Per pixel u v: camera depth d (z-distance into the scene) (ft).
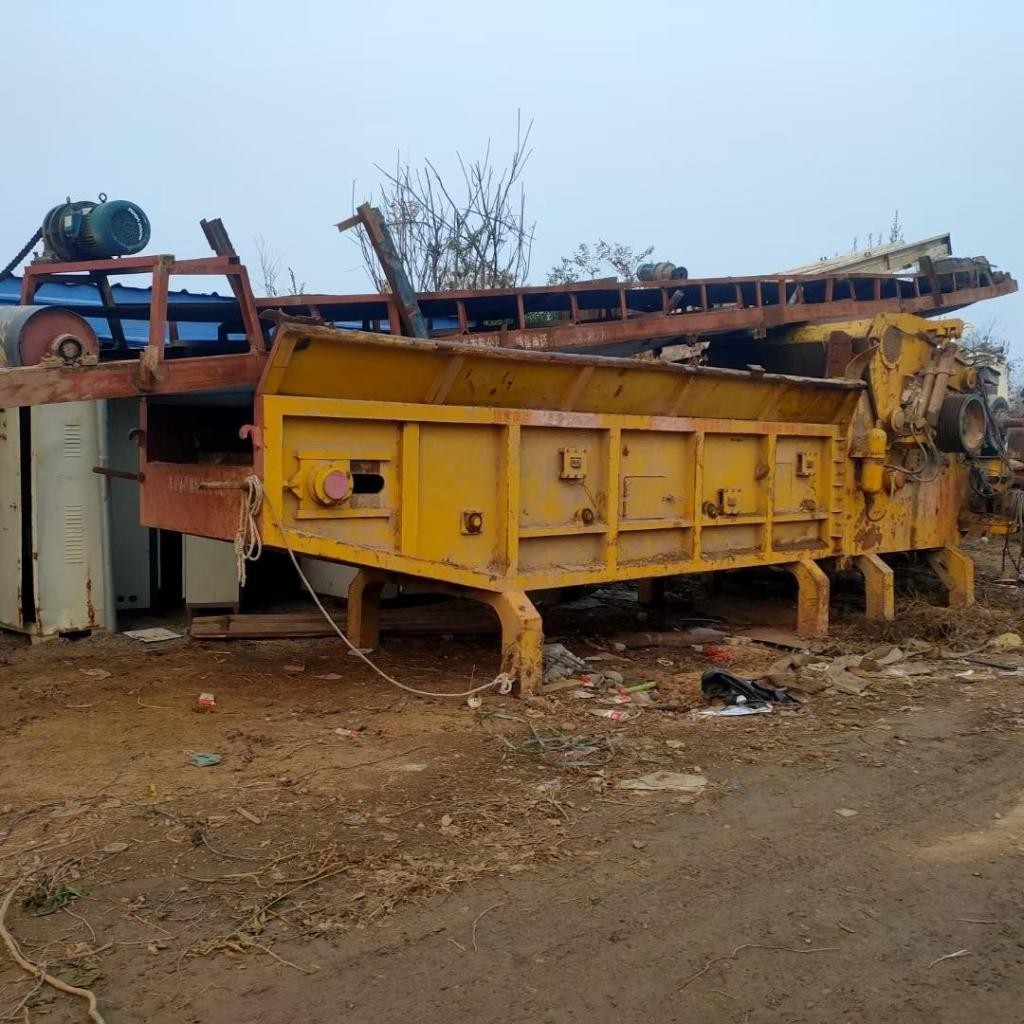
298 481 18.58
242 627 26.86
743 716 20.61
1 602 26.86
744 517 27.07
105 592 27.25
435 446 20.84
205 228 22.58
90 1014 9.91
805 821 15.17
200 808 15.05
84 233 20.22
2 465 26.45
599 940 11.57
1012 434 35.09
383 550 19.98
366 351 18.88
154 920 11.75
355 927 11.69
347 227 23.61
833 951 11.49
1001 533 33.09
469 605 30.09
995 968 11.21
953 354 30.73
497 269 49.19
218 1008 10.13
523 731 19.10
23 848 13.62
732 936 11.76
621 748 18.24
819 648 27.32
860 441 29.58
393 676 23.25
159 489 21.29
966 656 26.76
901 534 31.55
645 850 13.98
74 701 20.88
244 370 19.53
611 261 59.77
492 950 11.30
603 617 30.86
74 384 17.61
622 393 23.77
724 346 33.24
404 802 15.40
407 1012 10.15
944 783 16.96
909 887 13.11
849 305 33.35
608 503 23.84
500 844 13.99
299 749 17.87
